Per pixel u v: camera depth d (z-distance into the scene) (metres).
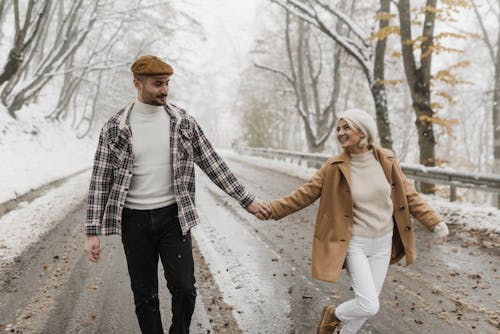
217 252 5.49
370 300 2.62
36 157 16.45
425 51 10.61
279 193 10.45
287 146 34.75
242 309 3.74
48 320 3.56
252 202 2.93
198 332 3.33
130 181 2.52
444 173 8.86
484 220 6.79
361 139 2.73
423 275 4.64
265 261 5.11
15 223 7.04
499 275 4.62
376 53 12.60
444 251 5.56
